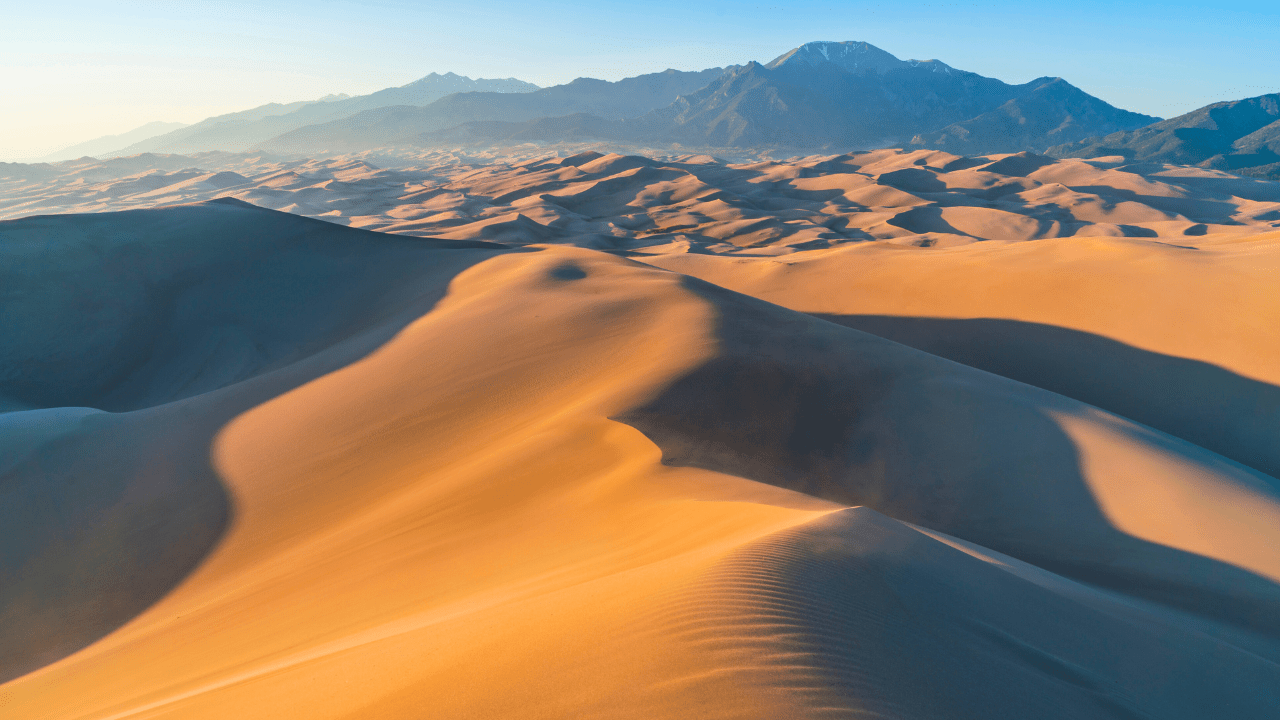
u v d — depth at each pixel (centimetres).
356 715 466
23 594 1462
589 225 14562
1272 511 1463
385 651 616
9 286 4303
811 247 11650
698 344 2197
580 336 2538
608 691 405
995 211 14625
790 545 626
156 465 2012
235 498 1759
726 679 404
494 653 500
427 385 2330
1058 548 1390
